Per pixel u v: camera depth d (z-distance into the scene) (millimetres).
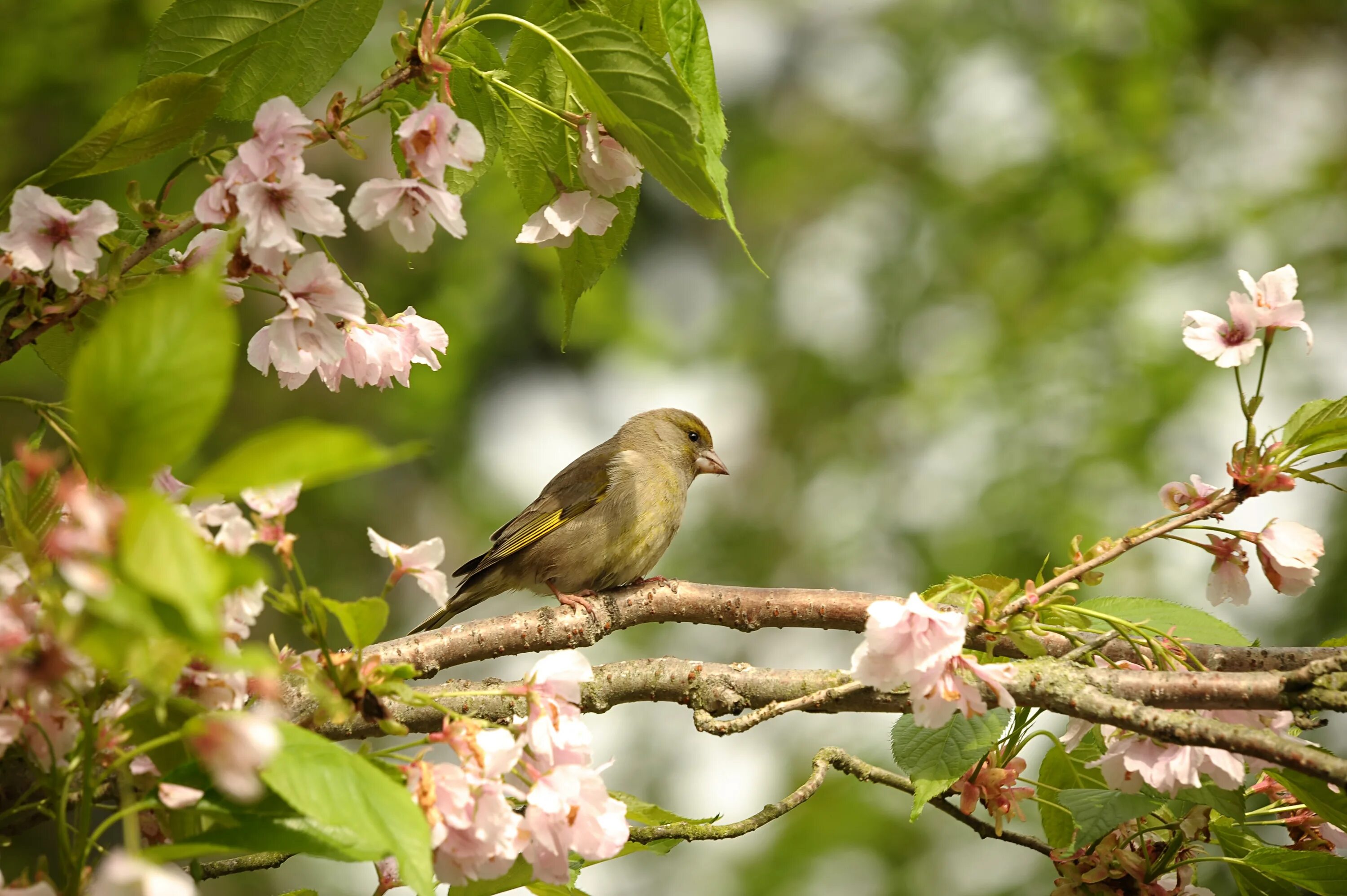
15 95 17594
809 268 29359
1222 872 13102
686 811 22453
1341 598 18141
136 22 18453
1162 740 5434
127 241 6125
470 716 6355
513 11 16438
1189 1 24766
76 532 3334
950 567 21797
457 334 23578
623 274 27391
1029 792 6488
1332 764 5102
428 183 5203
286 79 6453
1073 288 24156
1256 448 6176
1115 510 20906
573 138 6426
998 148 26719
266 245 4777
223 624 4258
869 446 25969
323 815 3781
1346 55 25391
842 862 19422
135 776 4363
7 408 17312
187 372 3377
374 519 23859
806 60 31969
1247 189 24578
